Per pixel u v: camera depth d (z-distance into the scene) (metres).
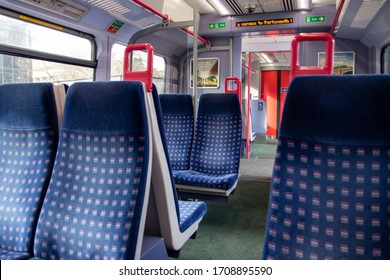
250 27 7.04
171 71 5.97
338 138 1.11
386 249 1.04
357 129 1.09
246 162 8.05
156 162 1.78
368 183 1.08
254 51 8.12
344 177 1.10
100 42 4.56
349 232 1.07
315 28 6.73
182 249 2.99
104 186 1.47
